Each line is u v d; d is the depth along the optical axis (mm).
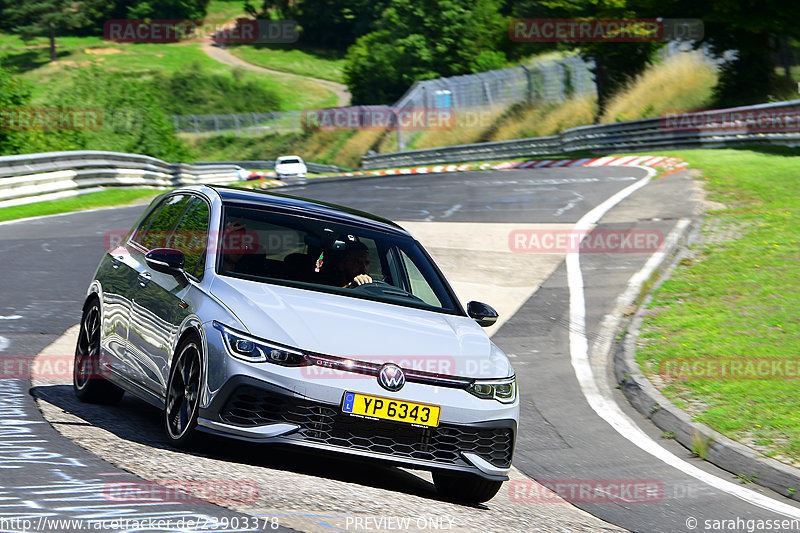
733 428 29250
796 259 53219
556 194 88812
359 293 22500
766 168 88750
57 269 51219
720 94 152375
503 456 20766
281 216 23859
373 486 20406
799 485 24547
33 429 20500
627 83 182875
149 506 15078
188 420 19766
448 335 21484
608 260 58719
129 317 23625
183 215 24953
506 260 59875
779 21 136750
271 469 19656
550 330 45000
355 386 19094
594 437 30062
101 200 97750
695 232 63125
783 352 37594
